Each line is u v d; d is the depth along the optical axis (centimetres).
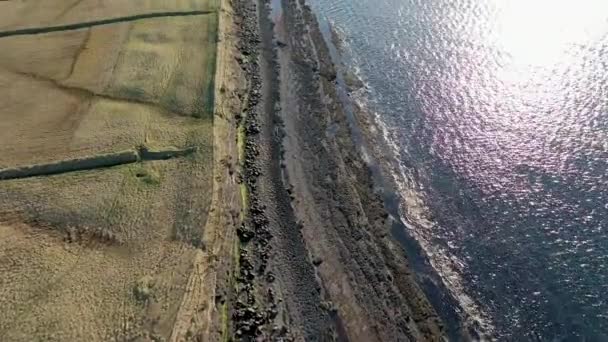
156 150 2922
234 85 3572
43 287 2239
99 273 2298
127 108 3250
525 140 3053
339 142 3189
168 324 2108
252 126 3319
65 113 3234
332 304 2389
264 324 2309
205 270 2358
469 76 3544
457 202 2786
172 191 2678
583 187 2769
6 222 2547
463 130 3167
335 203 2833
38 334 2062
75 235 2477
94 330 2081
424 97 3441
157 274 2291
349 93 3544
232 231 2639
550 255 2506
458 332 2291
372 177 2970
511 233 2619
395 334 2286
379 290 2441
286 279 2486
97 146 2964
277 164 3067
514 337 2255
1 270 2309
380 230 2700
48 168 2834
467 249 2584
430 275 2497
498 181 2853
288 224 2730
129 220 2534
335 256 2584
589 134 3039
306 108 3459
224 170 2855
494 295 2398
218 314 2300
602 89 3319
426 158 3036
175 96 3319
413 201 2825
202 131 3042
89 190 2703
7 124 3161
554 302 2341
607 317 2269
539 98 3312
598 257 2477
